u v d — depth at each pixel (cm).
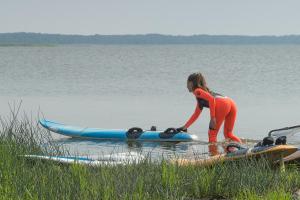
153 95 3659
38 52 19900
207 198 930
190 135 1762
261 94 3791
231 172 1007
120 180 916
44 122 1984
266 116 2584
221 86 4566
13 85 4428
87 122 2403
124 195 828
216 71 6975
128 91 3981
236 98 3519
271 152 1148
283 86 4453
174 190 891
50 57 13512
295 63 9719
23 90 3959
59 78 5359
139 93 3816
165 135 1775
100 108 2894
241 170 1019
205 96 1688
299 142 1416
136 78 5472
